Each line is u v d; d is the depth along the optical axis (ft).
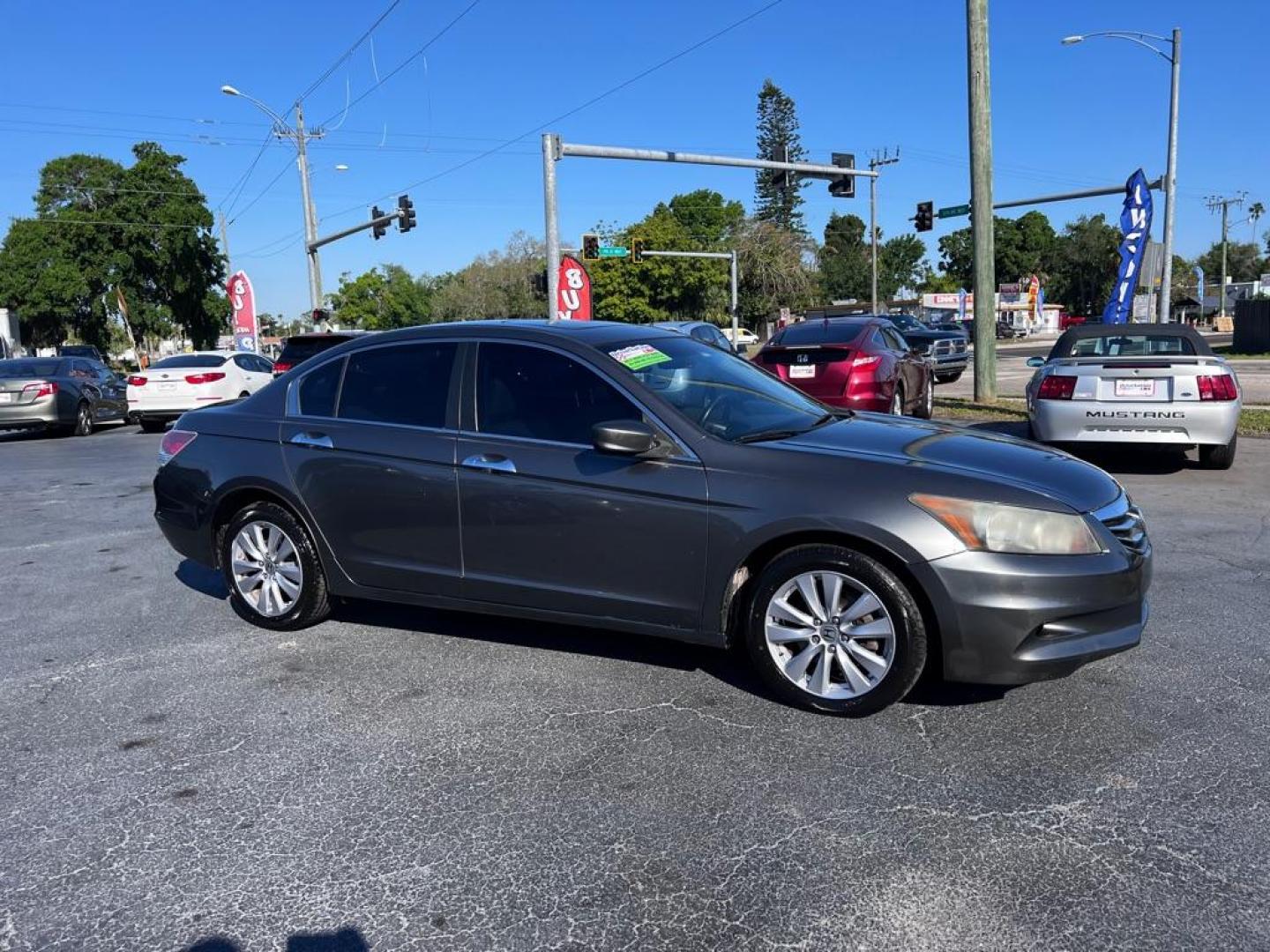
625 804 11.00
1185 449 34.06
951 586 11.93
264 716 13.71
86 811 11.19
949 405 50.65
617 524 13.73
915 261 401.29
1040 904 8.96
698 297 223.10
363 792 11.46
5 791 11.71
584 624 14.42
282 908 9.29
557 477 14.10
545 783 11.54
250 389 60.23
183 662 15.94
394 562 15.79
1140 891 9.09
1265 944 8.34
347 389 16.63
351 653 16.14
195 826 10.81
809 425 14.94
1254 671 14.16
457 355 15.65
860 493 12.41
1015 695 13.56
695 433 13.61
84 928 9.07
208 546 17.79
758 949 8.47
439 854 10.12
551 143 66.59
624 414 14.06
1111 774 11.28
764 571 13.10
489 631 16.98
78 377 59.36
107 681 15.17
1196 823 10.20
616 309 219.20
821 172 76.69
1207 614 16.69
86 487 35.17
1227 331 199.52
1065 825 10.25
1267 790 10.83
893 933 8.63
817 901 9.11
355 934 8.86
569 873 9.71
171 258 191.01
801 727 12.75
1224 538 22.07
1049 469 13.24
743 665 14.98
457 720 13.37
